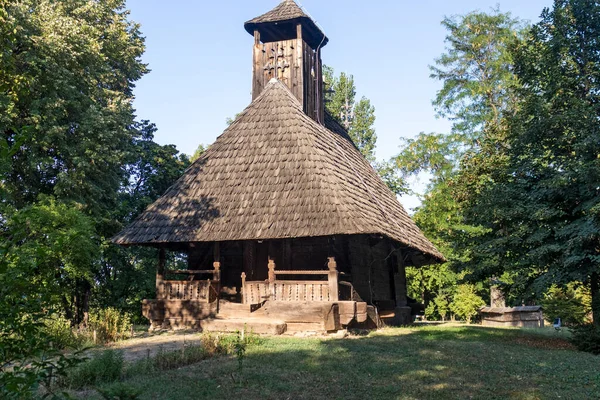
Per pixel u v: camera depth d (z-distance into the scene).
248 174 16.66
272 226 14.54
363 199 16.53
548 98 15.20
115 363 8.16
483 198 15.60
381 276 19.78
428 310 34.59
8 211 6.84
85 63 19.38
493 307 26.88
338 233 13.61
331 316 13.83
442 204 34.16
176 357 9.45
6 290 3.61
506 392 7.48
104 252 21.03
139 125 28.53
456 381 8.18
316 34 22.48
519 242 14.77
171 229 15.58
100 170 19.50
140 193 28.03
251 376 8.27
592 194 13.66
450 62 34.78
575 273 13.39
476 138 34.06
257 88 21.11
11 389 3.38
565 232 13.46
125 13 27.67
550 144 15.16
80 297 24.39
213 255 17.41
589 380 8.45
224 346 10.66
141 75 26.83
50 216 9.85
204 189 16.67
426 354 10.86
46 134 17.08
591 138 13.32
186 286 15.63
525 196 15.05
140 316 27.95
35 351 3.71
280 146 17.25
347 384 7.88
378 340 13.19
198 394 7.11
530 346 13.34
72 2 21.80
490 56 33.59
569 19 15.30
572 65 15.26
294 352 10.65
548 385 8.00
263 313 14.56
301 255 16.48
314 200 14.98
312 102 21.66
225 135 18.52
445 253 32.53
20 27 16.28
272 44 21.30
